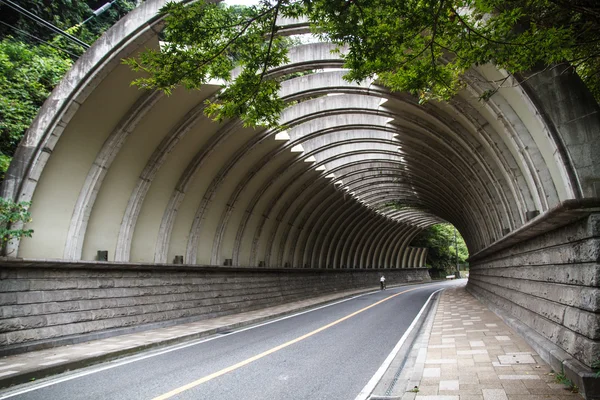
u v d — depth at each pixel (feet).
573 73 21.30
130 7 69.92
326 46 44.55
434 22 16.96
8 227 30.89
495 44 17.26
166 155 45.29
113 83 35.58
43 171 35.12
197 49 19.71
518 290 33.86
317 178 82.94
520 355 23.09
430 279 218.38
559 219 18.85
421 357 24.17
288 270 86.63
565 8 16.51
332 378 21.30
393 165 87.04
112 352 28.09
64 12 58.03
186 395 18.56
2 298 28.86
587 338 16.79
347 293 108.37
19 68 43.98
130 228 44.16
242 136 54.70
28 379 21.99
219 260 63.05
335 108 56.13
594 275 16.71
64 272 34.37
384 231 154.51
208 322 46.98
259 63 20.27
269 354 28.19
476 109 35.32
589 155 20.59
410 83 20.15
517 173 35.19
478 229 78.18
